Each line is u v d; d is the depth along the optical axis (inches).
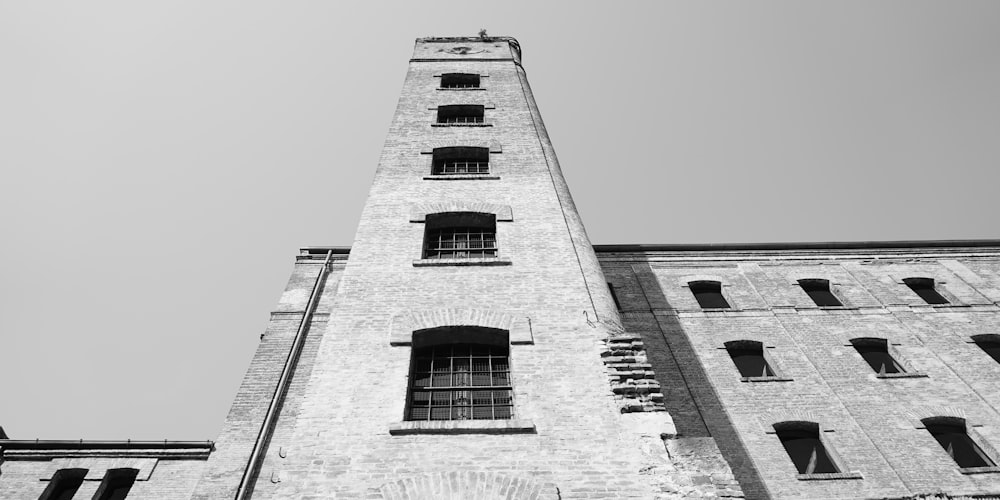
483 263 509.0
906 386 617.6
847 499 503.5
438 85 919.0
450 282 490.3
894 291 773.9
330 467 341.4
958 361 652.1
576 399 387.2
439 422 367.6
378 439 359.3
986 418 581.3
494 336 446.3
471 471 340.2
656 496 330.3
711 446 362.3
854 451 546.3
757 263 829.8
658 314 719.1
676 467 347.6
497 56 1037.8
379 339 434.3
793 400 599.8
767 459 538.9
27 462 525.0
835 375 631.2
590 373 406.9
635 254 838.5
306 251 777.6
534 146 716.0
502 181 638.5
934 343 679.7
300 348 622.8
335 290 709.3
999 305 745.0
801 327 702.5
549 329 443.5
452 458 348.2
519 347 426.9
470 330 445.4
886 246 869.8
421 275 498.0
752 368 662.5
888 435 561.0
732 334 689.6
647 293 760.3
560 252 526.9
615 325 456.8
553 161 701.9
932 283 808.9
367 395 390.0
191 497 470.6
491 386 416.2
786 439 577.6
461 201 601.6
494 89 895.7
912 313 729.0
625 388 394.0
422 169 663.8
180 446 536.4
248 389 570.3
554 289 483.5
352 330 441.4
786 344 676.1
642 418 375.9
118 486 525.3
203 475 487.8
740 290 770.2
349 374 404.8
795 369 639.8
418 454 350.3
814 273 808.9
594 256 542.9
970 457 566.6
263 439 518.3
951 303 760.3
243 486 473.1
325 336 434.9
